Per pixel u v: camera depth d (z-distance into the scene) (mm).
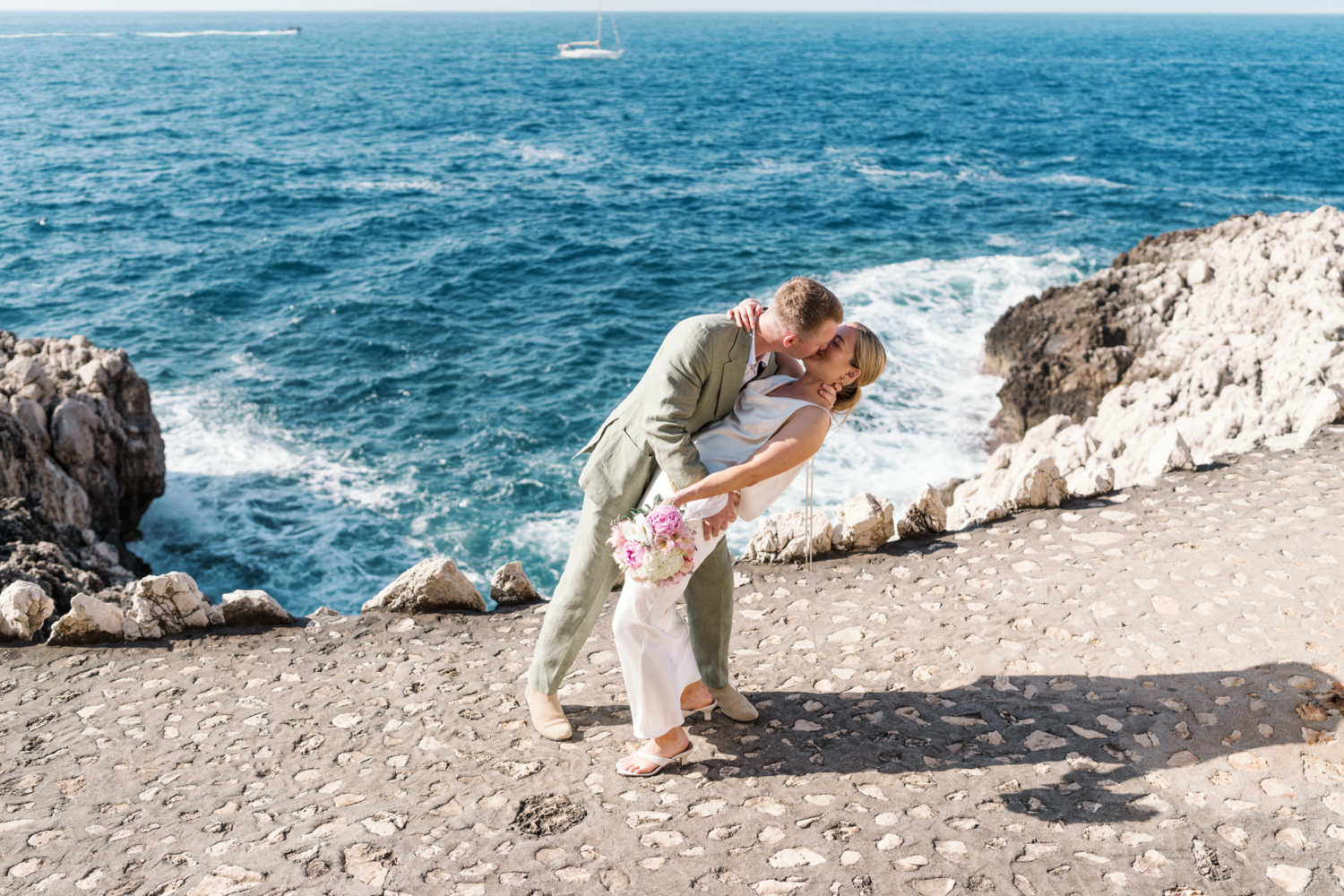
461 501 14711
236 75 105375
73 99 75750
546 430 17406
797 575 5367
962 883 2943
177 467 15430
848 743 3768
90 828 3434
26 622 5016
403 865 3145
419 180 43562
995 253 28875
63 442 11977
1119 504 5887
